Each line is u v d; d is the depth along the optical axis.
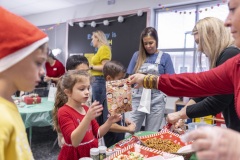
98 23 4.70
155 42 2.43
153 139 1.32
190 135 0.41
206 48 1.29
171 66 2.49
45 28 5.92
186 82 1.11
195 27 1.40
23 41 0.61
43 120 2.55
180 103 3.37
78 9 5.08
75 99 1.33
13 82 0.64
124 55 4.35
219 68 1.02
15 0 4.91
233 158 0.37
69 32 5.29
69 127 1.24
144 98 2.43
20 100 3.00
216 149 0.37
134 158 1.01
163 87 1.17
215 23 1.27
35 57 0.65
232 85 0.97
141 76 1.22
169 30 3.97
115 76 1.86
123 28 4.32
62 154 1.30
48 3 5.04
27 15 6.33
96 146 1.36
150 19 3.96
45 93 3.57
